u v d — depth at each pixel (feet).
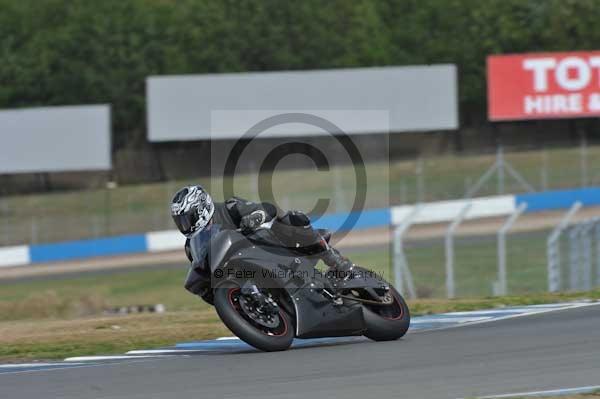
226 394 71.67
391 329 93.61
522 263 227.81
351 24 451.94
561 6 451.94
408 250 261.85
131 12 458.09
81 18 456.04
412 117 376.89
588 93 389.39
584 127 427.74
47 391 77.15
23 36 455.22
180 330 118.52
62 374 86.12
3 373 90.33
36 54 446.60
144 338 113.50
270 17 451.12
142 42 446.60
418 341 93.04
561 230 185.98
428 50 446.19
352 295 93.66
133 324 135.54
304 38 444.55
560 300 131.44
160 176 404.16
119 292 254.68
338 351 88.58
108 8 460.55
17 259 328.08
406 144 407.85
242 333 86.38
